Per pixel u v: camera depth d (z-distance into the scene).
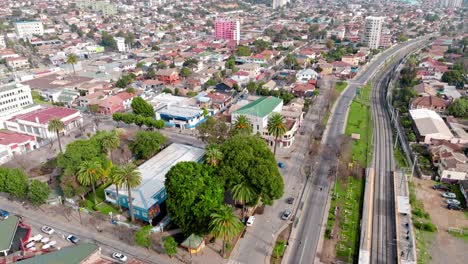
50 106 188.25
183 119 164.25
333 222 97.69
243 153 94.56
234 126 133.50
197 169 92.75
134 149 130.75
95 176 101.12
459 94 196.25
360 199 108.81
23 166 129.38
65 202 107.81
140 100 166.88
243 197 91.44
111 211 103.62
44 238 91.62
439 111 177.62
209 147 104.50
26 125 160.12
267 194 92.31
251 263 83.31
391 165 129.75
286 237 92.25
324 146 144.50
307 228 95.50
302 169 126.50
